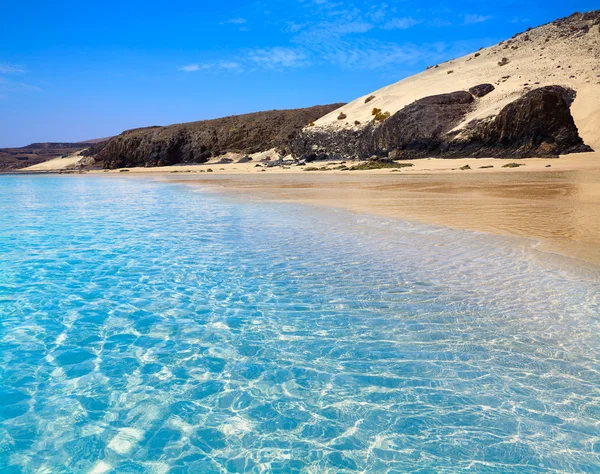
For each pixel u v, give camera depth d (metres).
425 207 17.38
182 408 4.68
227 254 11.06
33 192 38.59
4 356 5.94
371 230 13.27
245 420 4.44
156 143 115.00
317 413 4.52
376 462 3.78
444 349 5.74
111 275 9.53
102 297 8.16
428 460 3.78
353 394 4.83
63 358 5.86
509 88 63.00
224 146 113.62
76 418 4.55
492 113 54.31
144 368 5.55
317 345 6.00
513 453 3.83
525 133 49.84
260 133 114.38
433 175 37.91
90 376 5.39
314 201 21.53
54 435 4.29
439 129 57.53
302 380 5.15
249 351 5.92
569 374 5.05
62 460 3.93
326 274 9.03
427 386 4.91
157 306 7.66
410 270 9.05
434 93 72.38
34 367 5.63
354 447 3.99
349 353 5.75
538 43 87.62
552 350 5.60
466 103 60.78
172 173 79.62
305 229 13.97
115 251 11.82
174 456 3.96
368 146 66.44
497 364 5.32
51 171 131.38
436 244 11.10
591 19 91.62
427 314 6.84
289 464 3.80
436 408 4.51
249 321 6.88
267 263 10.06
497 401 4.59
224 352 5.91
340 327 6.54
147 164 114.25
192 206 22.34
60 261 10.80
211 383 5.15
